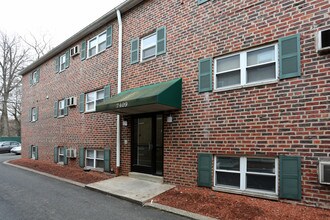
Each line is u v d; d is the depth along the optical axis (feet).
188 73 25.16
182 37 26.16
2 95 123.13
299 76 18.30
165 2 28.43
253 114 20.36
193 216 17.28
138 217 17.83
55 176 35.14
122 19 34.24
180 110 25.39
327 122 16.97
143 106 24.71
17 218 17.62
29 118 60.64
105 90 35.73
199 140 23.58
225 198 20.01
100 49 38.60
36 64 58.03
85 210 19.52
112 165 33.09
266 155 19.43
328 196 16.63
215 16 23.61
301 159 17.81
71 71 44.78
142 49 31.17
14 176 36.14
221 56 22.93
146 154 29.30
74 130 42.06
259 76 20.67
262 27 20.51
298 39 18.56
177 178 25.00
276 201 18.72
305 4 18.48
